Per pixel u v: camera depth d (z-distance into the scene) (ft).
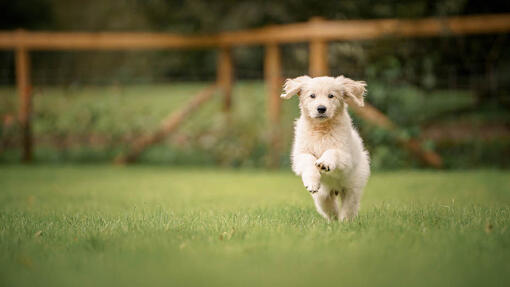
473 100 43.96
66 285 10.32
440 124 40.73
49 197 26.53
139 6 50.75
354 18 46.85
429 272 10.77
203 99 43.68
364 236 13.85
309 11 47.57
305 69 49.21
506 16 35.35
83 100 44.55
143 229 15.48
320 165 16.79
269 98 40.42
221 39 43.14
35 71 67.41
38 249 13.16
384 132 37.60
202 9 46.42
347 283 10.22
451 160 38.93
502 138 39.09
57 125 44.42
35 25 77.92
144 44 43.91
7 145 44.32
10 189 29.91
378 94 38.63
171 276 10.75
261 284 10.25
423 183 30.58
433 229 14.74
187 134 43.55
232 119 42.06
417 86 40.22
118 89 44.86
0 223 17.54
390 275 10.61
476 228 14.58
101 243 13.50
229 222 16.61
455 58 41.01
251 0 47.24
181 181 33.68
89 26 72.64
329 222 16.90
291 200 24.00
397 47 39.50
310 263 11.57
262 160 41.27
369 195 26.25
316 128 18.62
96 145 45.01
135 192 28.58
